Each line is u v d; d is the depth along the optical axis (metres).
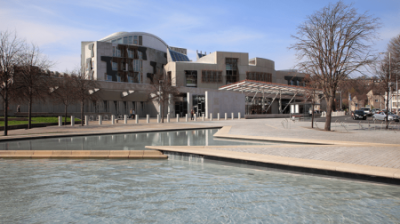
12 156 9.67
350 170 6.17
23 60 19.58
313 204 4.72
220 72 59.78
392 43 30.66
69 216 4.25
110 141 13.48
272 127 21.81
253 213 4.35
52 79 26.27
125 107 48.09
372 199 4.94
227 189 5.60
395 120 33.25
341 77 17.44
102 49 56.34
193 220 4.09
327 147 9.38
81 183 6.06
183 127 22.30
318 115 48.09
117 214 4.32
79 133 16.47
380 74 21.97
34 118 28.91
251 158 7.66
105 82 39.31
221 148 9.54
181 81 57.69
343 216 4.20
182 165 8.17
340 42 16.92
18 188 5.68
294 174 6.89
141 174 6.94
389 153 8.11
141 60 61.78
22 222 4.02
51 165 8.20
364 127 21.02
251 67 62.22
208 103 42.91
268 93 57.56
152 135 16.88
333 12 16.73
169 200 4.95
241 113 46.62
